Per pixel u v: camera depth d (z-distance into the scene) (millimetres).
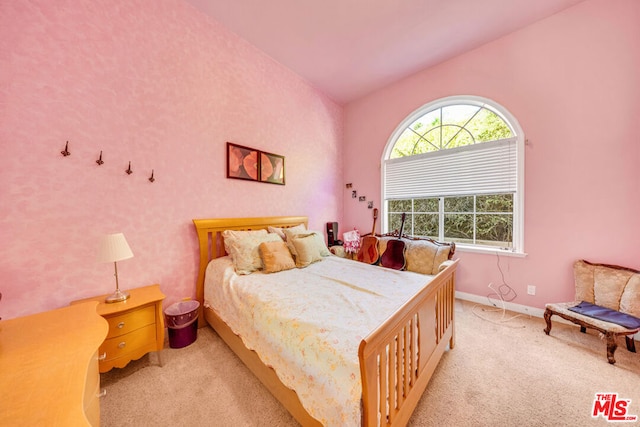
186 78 2121
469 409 1270
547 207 2299
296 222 3104
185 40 2102
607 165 2023
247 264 2047
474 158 2787
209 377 1531
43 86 1453
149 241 1924
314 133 3504
